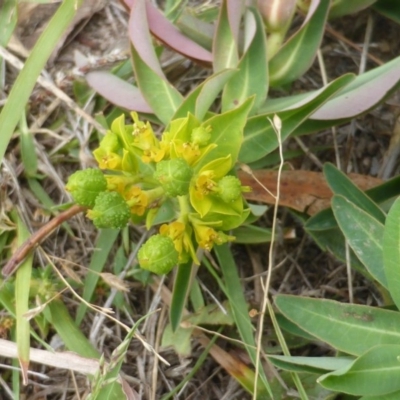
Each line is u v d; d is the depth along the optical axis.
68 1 0.20
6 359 0.21
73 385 0.21
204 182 0.18
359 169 0.23
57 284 0.21
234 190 0.18
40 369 0.21
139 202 0.18
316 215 0.20
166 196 0.18
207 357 0.21
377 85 0.20
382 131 0.23
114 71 0.22
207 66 0.20
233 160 0.19
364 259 0.19
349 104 0.20
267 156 0.21
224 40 0.20
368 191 0.21
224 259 0.21
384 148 0.23
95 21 0.22
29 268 0.20
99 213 0.18
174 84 0.22
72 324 0.20
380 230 0.19
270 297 0.21
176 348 0.20
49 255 0.21
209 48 0.21
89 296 0.21
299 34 0.20
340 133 0.23
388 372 0.17
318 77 0.23
